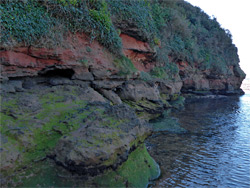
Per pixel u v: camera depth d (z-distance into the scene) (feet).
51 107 21.15
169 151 28.40
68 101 23.21
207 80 103.45
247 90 185.47
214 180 21.62
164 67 63.05
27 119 18.45
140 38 46.60
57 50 25.93
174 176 21.61
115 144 16.94
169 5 82.53
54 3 25.55
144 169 20.08
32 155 16.52
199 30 101.96
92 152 15.33
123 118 20.56
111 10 38.70
